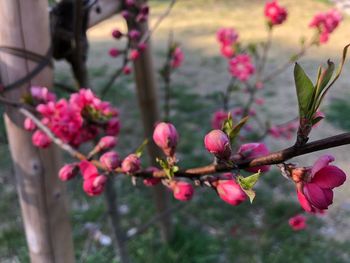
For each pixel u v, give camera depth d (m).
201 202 3.44
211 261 2.87
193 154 3.99
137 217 3.28
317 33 2.36
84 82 1.73
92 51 6.59
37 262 1.75
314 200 0.65
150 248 2.94
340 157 3.97
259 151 0.76
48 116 1.24
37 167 1.56
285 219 2.84
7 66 1.43
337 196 3.54
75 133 1.23
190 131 4.34
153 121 2.59
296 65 0.62
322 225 3.24
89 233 3.05
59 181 1.64
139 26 2.16
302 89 0.62
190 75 5.64
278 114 4.67
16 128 1.51
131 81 5.50
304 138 0.64
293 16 7.80
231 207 3.39
